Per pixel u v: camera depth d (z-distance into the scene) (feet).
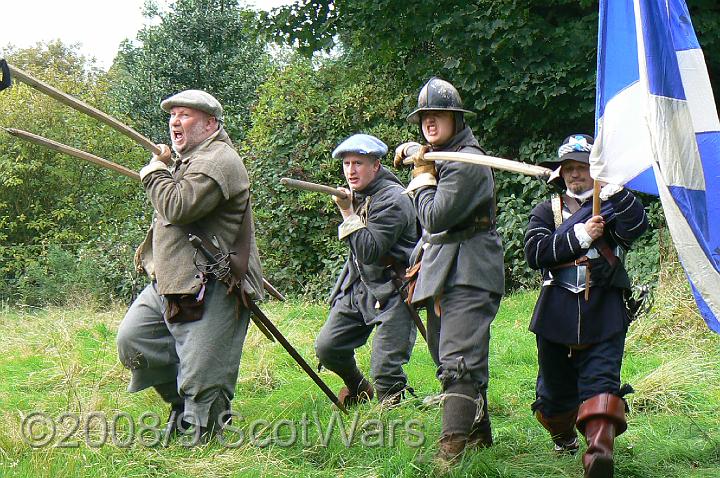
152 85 100.78
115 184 66.13
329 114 55.21
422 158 17.13
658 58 15.11
